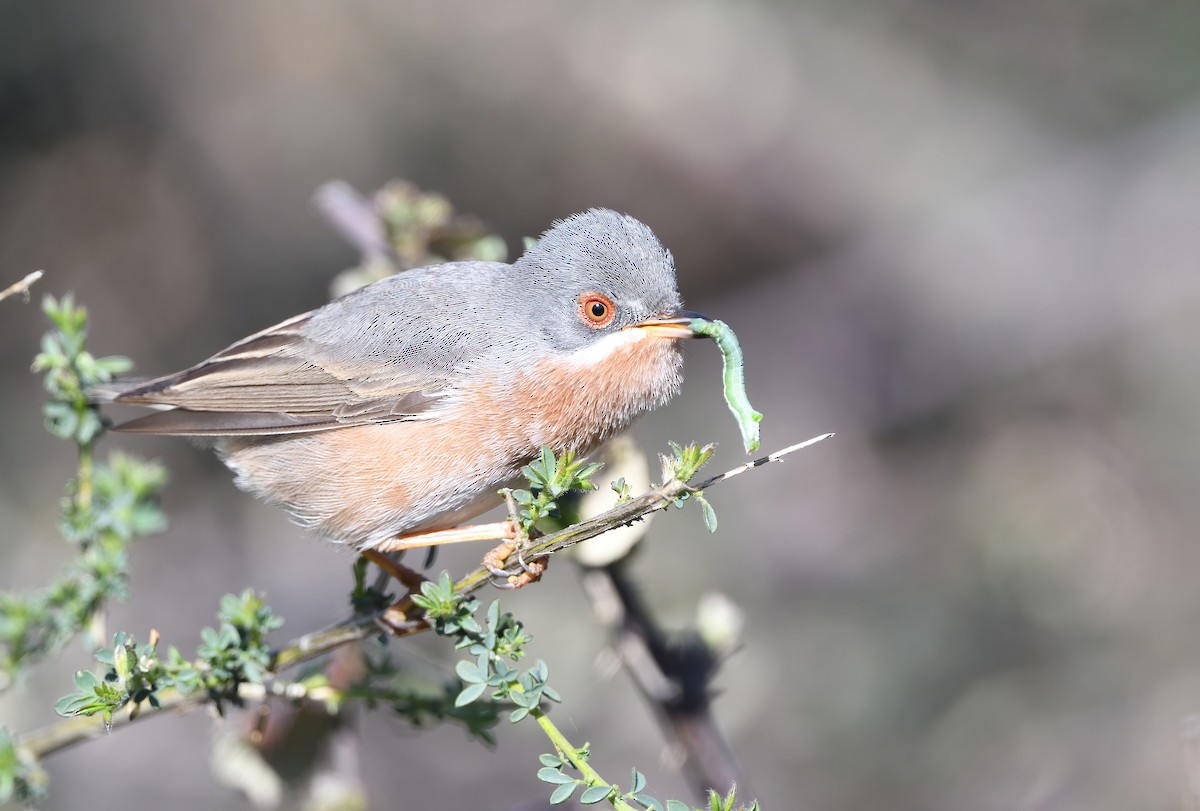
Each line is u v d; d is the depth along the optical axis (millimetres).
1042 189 16359
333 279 16016
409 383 7062
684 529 13180
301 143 16312
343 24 16641
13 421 14758
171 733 11992
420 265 8688
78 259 15891
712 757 7219
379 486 7137
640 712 11969
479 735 6516
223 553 13688
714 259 16828
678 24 17031
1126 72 16688
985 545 14250
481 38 16875
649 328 6980
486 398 7012
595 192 16875
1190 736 6922
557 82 16875
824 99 16969
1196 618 13312
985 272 16172
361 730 12148
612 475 7426
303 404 7168
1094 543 14148
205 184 16234
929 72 17094
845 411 15711
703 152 16797
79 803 11547
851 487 14992
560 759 4930
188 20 16406
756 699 12242
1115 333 15594
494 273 7430
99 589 6688
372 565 7484
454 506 7203
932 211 16516
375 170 16406
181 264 16078
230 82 16438
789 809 11758
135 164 16203
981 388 15719
